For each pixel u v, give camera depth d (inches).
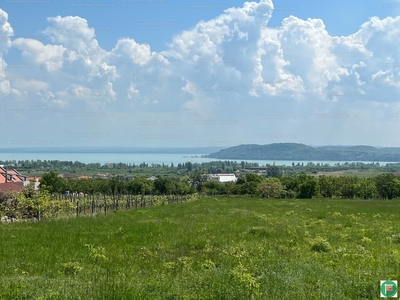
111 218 1214.9
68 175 6082.7
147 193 4148.6
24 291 382.6
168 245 713.6
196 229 952.9
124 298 354.0
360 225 1082.1
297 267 506.3
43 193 1417.3
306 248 687.1
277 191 3786.9
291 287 410.6
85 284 414.0
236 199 2878.9
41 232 871.7
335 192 4045.3
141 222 1095.0
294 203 2313.0
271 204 2171.5
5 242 729.6
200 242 737.6
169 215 1354.6
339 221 1199.6
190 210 1608.0
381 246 713.0
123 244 724.7
